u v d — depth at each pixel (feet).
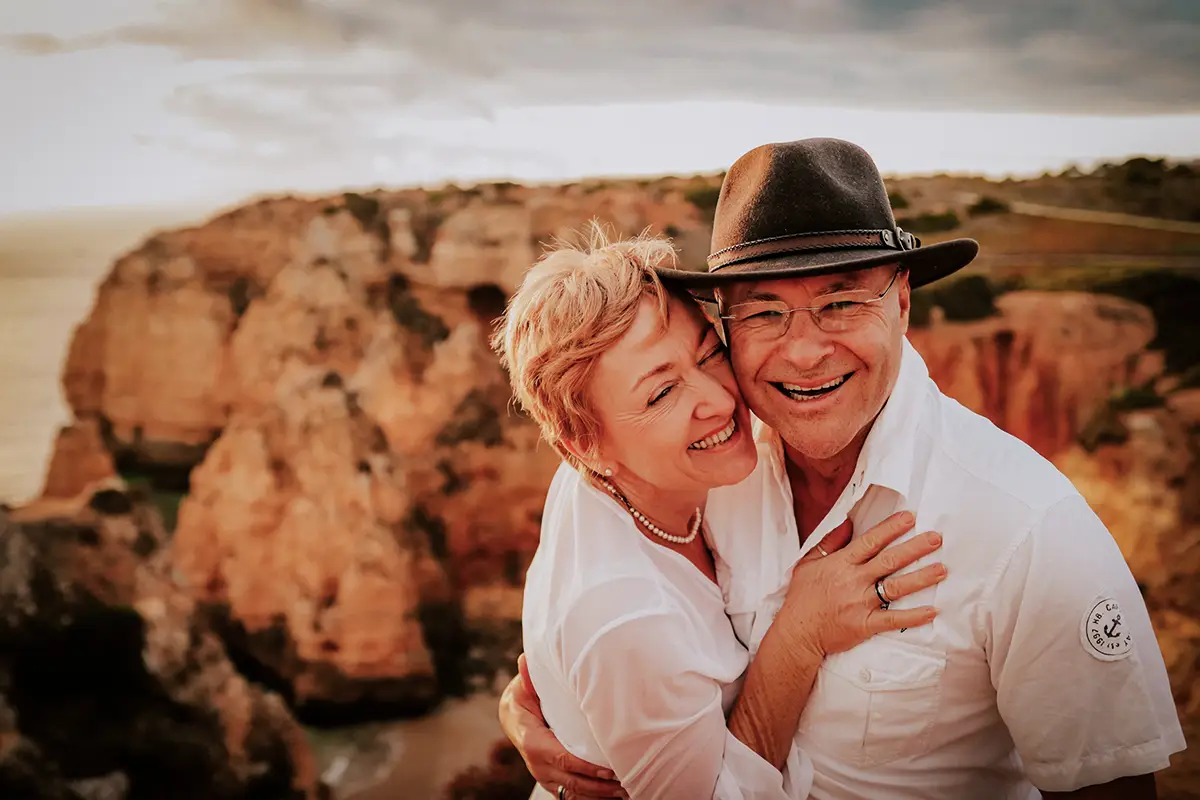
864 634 5.49
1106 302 52.31
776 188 5.47
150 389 67.87
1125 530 42.39
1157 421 46.55
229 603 48.21
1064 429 50.80
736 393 5.68
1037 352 52.26
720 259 5.66
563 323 5.46
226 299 69.51
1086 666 5.20
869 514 5.90
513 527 57.31
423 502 56.70
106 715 26.73
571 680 5.67
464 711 47.88
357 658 47.26
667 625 5.49
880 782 5.74
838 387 5.44
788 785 5.90
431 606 51.93
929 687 5.53
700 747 5.55
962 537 5.45
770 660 5.82
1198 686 30.45
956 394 53.78
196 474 50.72
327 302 65.67
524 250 63.05
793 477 6.46
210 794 26.50
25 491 67.05
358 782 42.73
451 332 62.44
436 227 64.75
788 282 5.32
